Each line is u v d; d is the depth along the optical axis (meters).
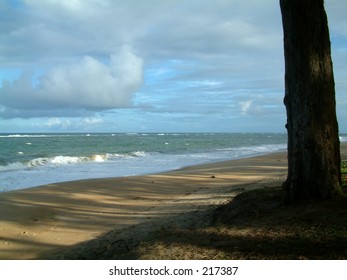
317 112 6.04
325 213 5.52
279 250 4.59
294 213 5.85
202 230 5.93
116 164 23.92
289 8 6.08
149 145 50.84
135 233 7.21
